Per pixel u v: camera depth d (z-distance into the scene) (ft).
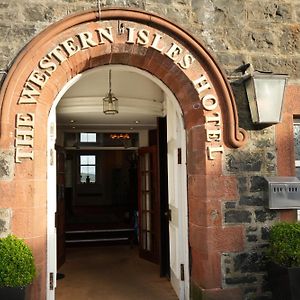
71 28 10.82
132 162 37.91
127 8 10.99
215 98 11.53
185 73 11.41
